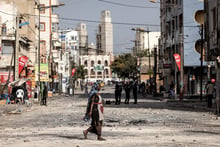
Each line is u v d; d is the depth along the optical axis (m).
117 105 37.44
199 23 60.75
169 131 15.52
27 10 68.81
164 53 76.88
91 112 13.05
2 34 54.31
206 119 21.42
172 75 68.06
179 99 46.38
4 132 15.79
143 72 109.19
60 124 19.20
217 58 29.17
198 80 60.97
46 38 86.56
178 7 63.91
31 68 64.31
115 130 16.00
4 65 52.81
